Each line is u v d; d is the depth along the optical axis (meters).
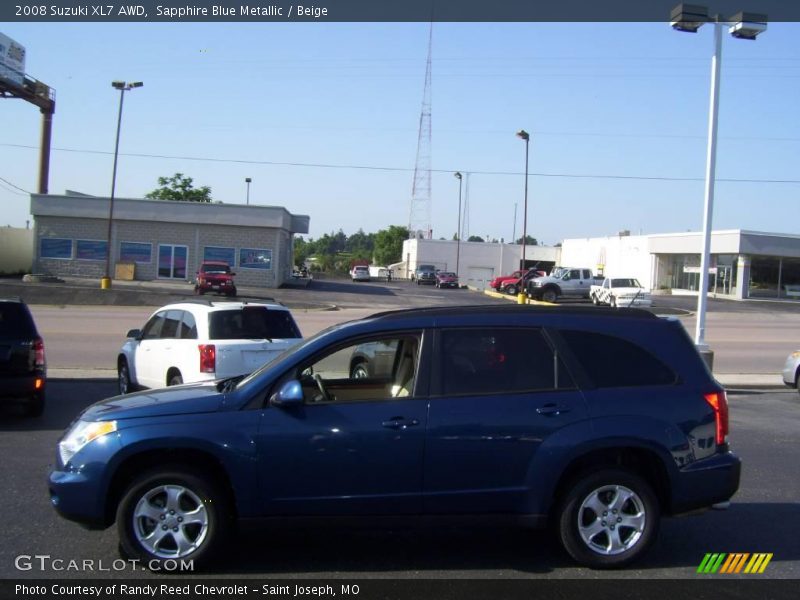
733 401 14.56
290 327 10.64
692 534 6.11
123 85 40.41
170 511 5.04
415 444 5.03
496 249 79.75
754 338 27.03
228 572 5.09
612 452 5.31
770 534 6.13
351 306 37.56
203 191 75.94
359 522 5.06
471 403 5.12
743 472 8.37
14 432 9.55
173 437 4.94
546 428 5.11
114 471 4.97
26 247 53.12
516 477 5.09
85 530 5.88
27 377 10.03
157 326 11.57
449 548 5.65
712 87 16.09
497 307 5.57
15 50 48.53
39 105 53.09
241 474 4.96
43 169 53.84
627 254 63.97
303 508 5.02
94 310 30.83
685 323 33.84
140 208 47.81
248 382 5.25
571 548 5.17
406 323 5.32
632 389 5.28
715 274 53.69
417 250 78.62
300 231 57.38
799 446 9.96
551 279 45.72
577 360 5.31
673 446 5.18
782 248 50.72
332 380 5.84
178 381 10.30
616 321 5.48
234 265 48.75
